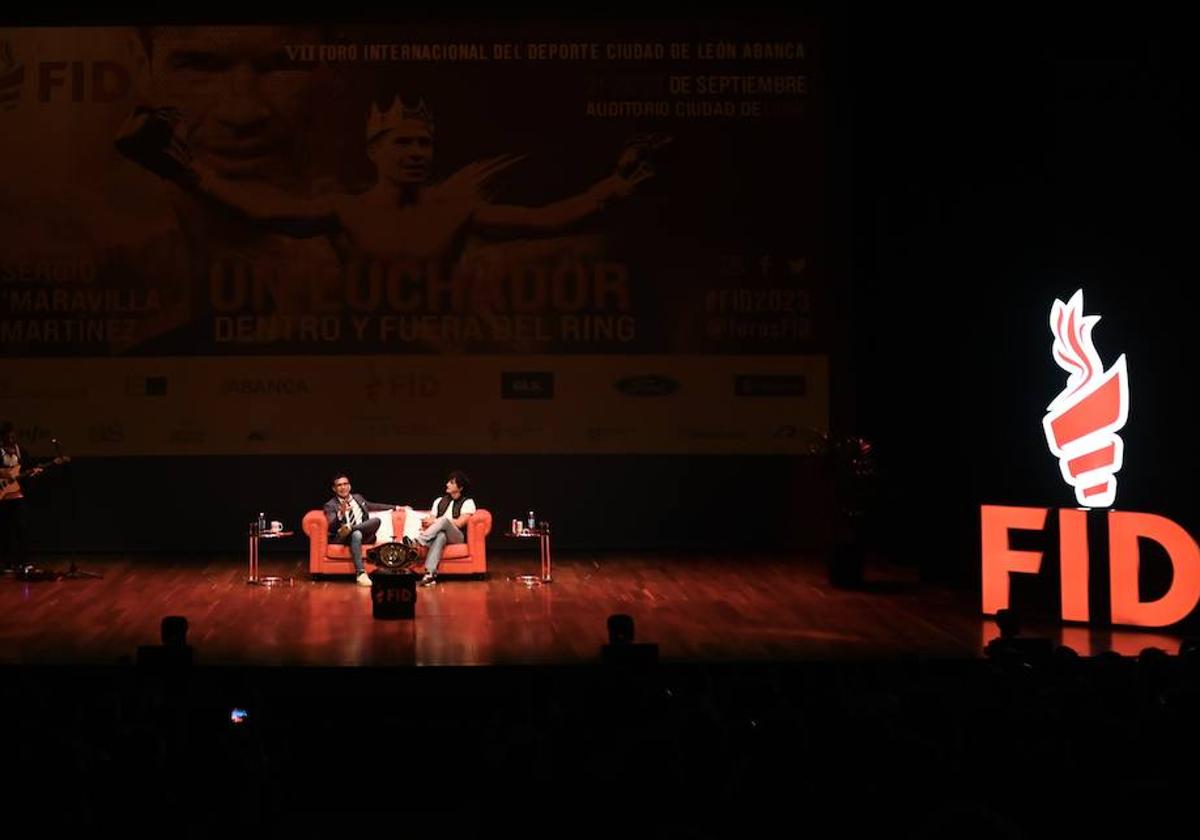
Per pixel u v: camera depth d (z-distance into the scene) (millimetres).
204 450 12375
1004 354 10875
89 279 12297
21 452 11320
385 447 12445
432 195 12422
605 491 12523
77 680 7867
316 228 12398
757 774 3771
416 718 7781
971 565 11273
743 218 12469
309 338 12398
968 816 2910
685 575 11367
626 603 10109
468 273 12453
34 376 12273
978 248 11062
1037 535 10656
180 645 7316
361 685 7867
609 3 12406
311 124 12375
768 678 6082
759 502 12547
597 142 12461
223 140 12352
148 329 12336
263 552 12398
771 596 10445
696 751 4184
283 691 7855
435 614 9617
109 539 12336
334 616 9531
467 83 12422
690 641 8734
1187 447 9641
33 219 12281
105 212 12312
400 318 12422
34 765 4023
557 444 12500
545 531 11203
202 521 12383
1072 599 9227
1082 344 9359
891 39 11992
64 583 10875
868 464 11000
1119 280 9914
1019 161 10695
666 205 12469
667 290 12500
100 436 12312
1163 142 9711
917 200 11758
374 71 12406
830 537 11688
